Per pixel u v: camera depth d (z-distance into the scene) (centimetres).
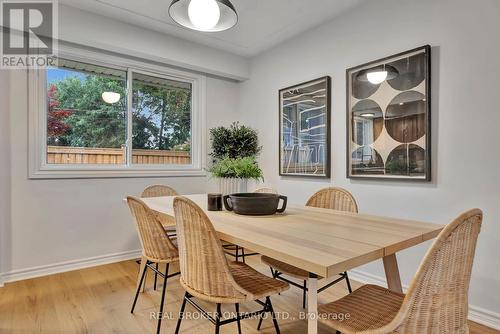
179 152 367
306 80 312
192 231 128
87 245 291
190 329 182
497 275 184
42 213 267
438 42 209
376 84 246
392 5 237
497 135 183
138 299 221
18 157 256
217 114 391
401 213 231
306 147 310
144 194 274
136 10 274
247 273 153
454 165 202
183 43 335
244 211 166
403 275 229
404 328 94
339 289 242
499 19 183
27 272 259
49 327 183
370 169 250
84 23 272
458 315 102
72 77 292
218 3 177
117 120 320
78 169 286
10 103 252
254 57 383
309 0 255
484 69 188
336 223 146
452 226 90
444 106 206
